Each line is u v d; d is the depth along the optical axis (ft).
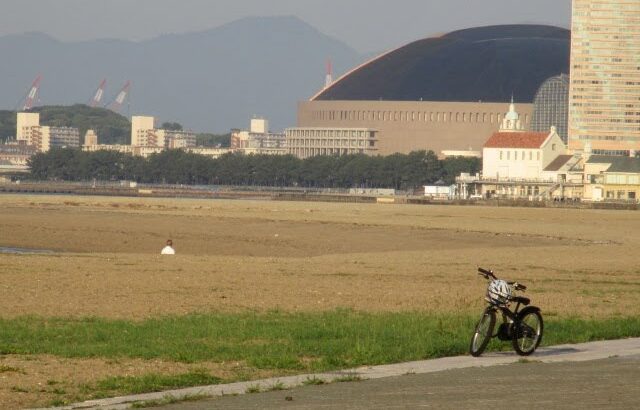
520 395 241.96
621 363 291.58
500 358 302.04
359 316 391.04
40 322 369.71
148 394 250.37
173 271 589.73
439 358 303.07
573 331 352.28
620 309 433.48
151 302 438.40
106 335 336.70
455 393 245.24
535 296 482.69
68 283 508.94
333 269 625.82
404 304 440.86
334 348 312.71
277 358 293.64
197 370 280.31
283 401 237.25
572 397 239.30
